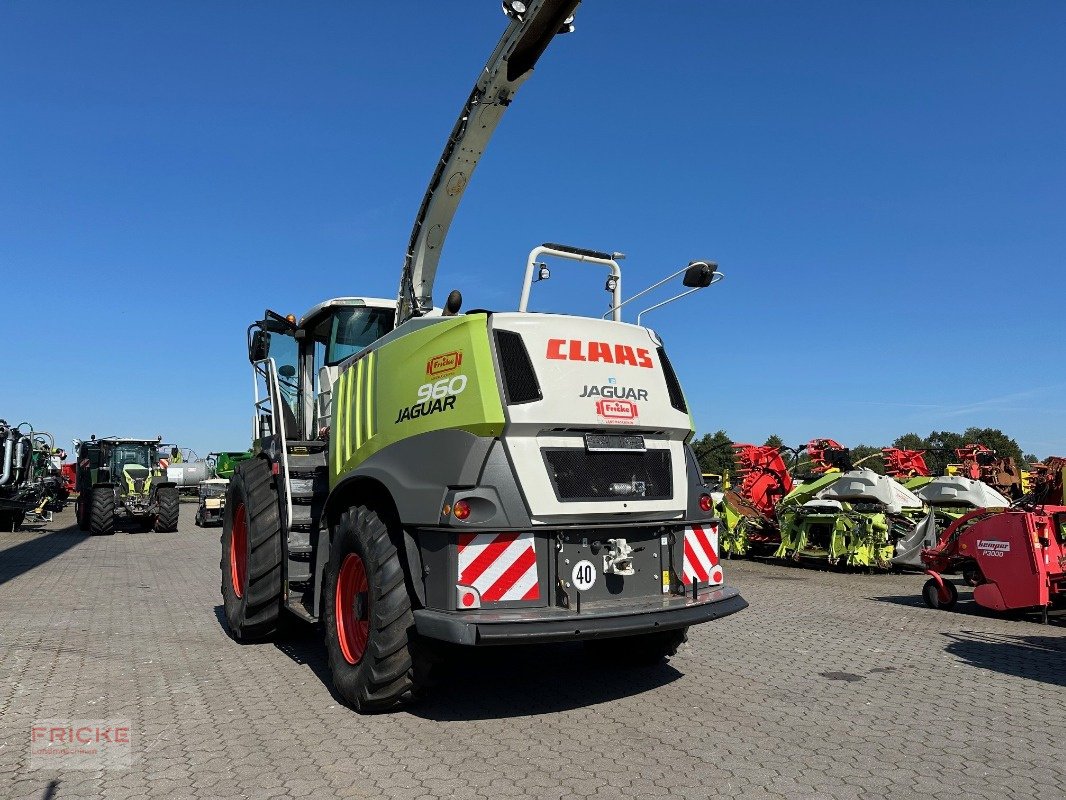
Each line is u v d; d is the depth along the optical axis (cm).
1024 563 727
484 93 549
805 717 436
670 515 461
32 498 2031
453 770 357
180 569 1186
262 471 640
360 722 428
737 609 452
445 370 429
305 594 561
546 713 444
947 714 442
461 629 373
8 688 502
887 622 736
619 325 470
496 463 406
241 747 389
